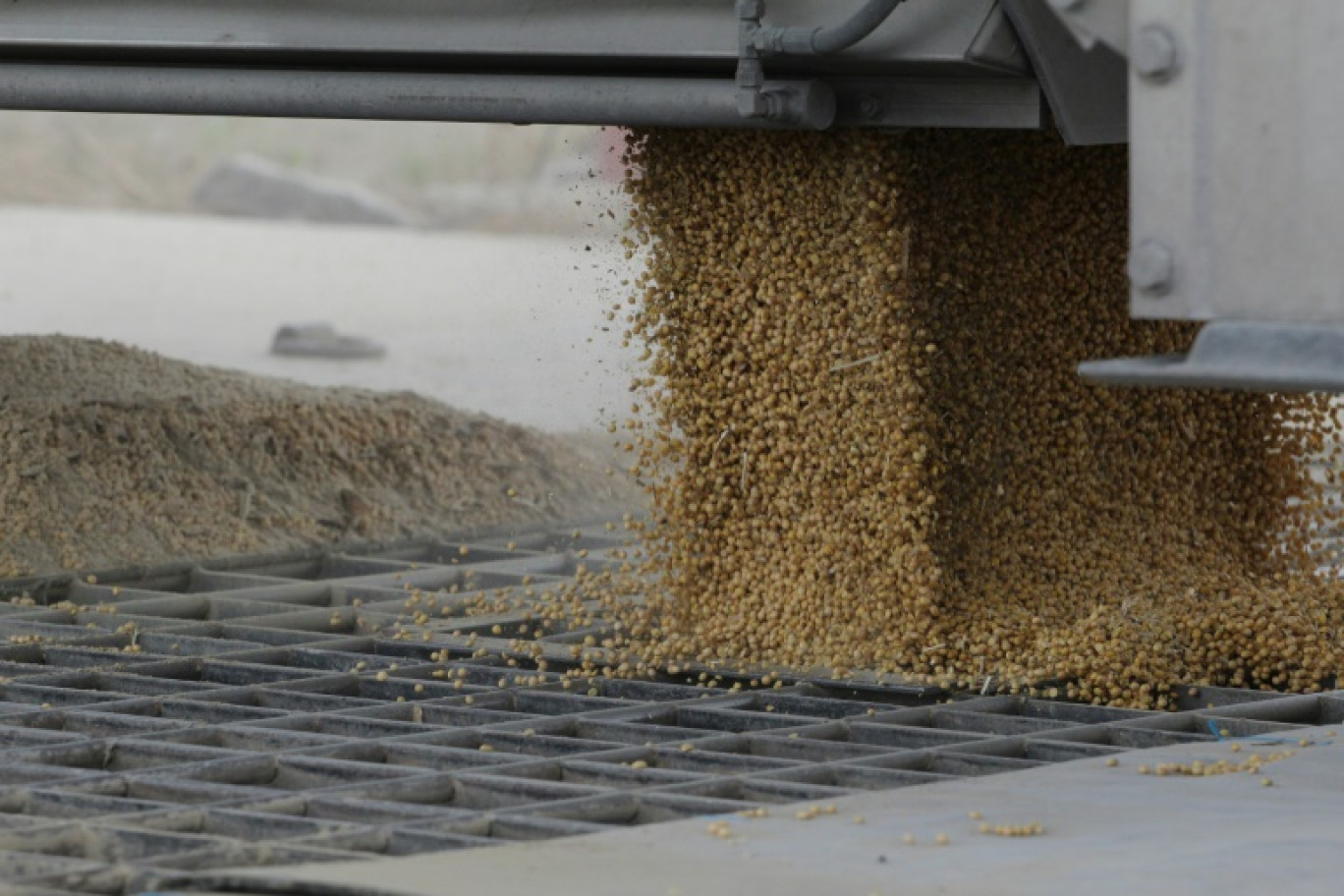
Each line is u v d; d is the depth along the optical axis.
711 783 6.62
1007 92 8.12
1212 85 5.50
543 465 13.72
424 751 7.12
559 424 16.88
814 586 9.02
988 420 9.32
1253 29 5.43
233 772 6.82
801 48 7.86
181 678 8.86
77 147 44.09
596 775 6.87
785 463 9.05
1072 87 7.93
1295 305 5.42
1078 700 8.55
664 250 9.26
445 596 10.47
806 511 9.06
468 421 13.88
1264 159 5.44
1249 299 5.48
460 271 31.59
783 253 8.95
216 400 13.11
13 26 9.28
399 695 8.55
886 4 7.62
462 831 6.02
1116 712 8.05
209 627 9.82
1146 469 10.05
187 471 12.45
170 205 42.16
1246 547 10.58
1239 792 6.57
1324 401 10.75
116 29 9.10
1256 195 5.46
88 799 6.33
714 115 8.26
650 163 9.22
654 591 9.67
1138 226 5.62
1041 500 9.58
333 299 28.16
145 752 7.16
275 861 5.62
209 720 7.92
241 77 9.09
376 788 6.49
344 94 8.88
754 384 9.09
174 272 30.95
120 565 11.45
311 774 6.88
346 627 10.19
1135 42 5.57
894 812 6.23
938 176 8.97
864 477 8.89
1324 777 6.79
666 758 7.16
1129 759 7.11
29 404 12.43
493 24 8.54
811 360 8.93
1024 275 9.45
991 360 9.34
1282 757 7.11
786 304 8.97
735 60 8.22
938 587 8.93
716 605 9.30
